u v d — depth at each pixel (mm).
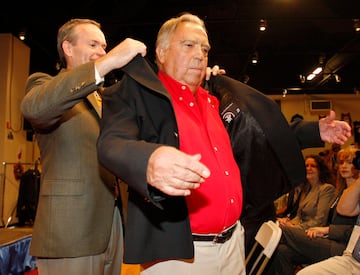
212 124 1237
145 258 990
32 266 1852
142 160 742
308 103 9727
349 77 9109
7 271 1664
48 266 1410
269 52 7469
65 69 1595
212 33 6832
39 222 1396
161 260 1061
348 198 2596
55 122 1271
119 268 1615
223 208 1145
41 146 1482
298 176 1257
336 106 9703
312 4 5910
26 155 7078
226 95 1335
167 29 1256
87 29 1648
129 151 774
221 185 1150
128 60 1043
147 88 1011
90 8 5688
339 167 3006
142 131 1000
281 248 2879
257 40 6555
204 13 6125
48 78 1469
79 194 1392
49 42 6707
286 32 6934
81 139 1431
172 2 6074
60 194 1379
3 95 6312
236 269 1223
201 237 1141
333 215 2885
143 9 6098
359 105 9625
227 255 1187
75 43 1626
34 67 7785
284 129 1249
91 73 1114
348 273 2174
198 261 1122
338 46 7270
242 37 7059
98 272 1455
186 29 1220
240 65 8094
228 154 1231
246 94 1306
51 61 7590
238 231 1268
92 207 1415
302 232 2896
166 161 703
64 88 1153
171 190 712
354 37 6883
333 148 5141
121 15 5746
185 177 695
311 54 7539
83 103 1504
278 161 1247
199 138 1156
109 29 6008
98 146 869
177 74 1211
